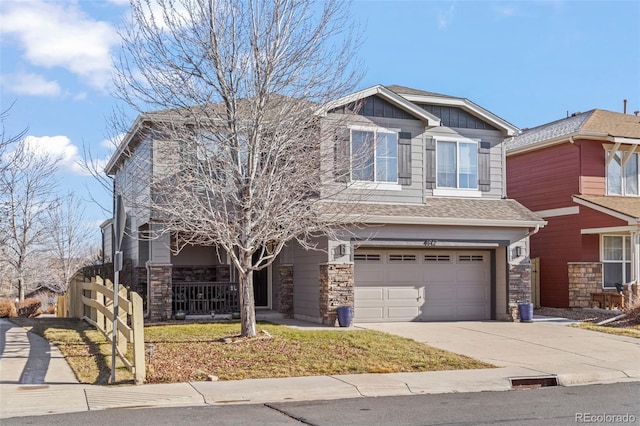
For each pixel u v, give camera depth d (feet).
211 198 50.72
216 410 31.63
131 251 77.97
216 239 49.75
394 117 67.46
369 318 64.90
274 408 32.32
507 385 38.96
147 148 55.67
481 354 48.14
